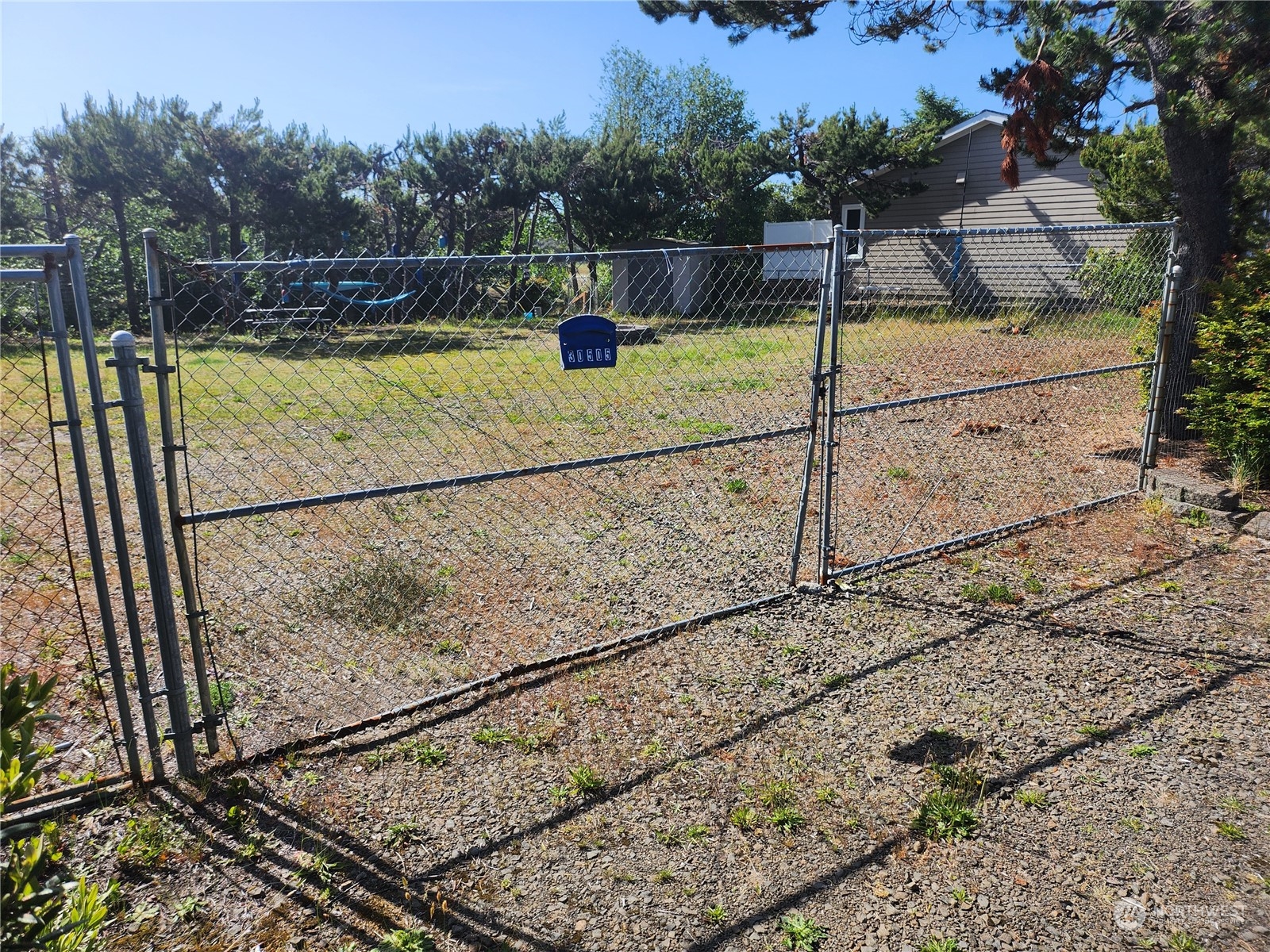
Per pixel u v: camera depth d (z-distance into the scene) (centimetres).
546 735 343
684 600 468
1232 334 612
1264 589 473
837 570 492
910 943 244
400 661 401
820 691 378
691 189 3048
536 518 601
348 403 1040
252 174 2127
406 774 319
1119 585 484
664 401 1031
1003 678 388
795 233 2272
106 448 278
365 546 545
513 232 3284
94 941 213
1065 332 1355
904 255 2136
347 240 2353
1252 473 612
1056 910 256
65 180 2116
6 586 480
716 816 298
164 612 298
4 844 276
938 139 2077
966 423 852
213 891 262
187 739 309
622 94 4831
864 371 1198
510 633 429
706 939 247
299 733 343
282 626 432
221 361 1405
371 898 261
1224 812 299
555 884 268
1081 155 1435
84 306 266
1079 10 734
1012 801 306
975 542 552
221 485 693
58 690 370
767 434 445
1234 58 654
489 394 1082
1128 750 335
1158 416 631
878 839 287
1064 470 703
